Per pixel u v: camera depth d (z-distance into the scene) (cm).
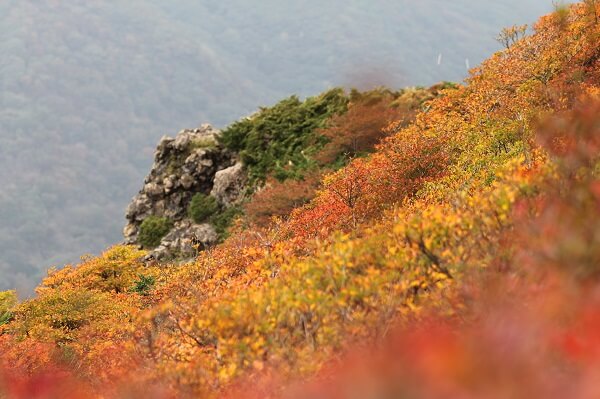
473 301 755
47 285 4403
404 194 2425
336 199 2606
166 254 5834
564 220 680
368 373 493
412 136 2830
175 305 1434
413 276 937
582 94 1546
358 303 972
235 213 5772
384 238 1128
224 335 1011
